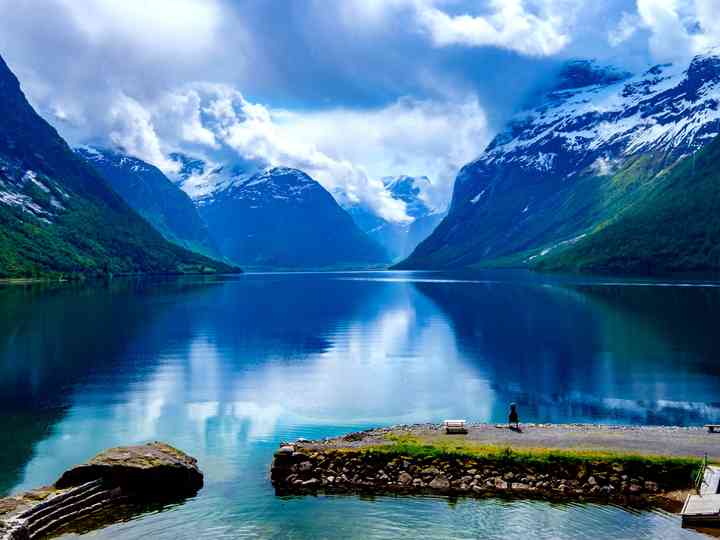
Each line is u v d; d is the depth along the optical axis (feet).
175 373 342.23
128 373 341.21
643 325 511.40
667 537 145.79
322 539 147.74
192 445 219.61
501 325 532.32
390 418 255.09
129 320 571.69
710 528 150.10
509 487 172.35
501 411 263.08
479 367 356.18
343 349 424.05
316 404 277.23
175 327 530.27
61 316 593.01
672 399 278.46
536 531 149.69
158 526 155.33
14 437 229.86
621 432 207.10
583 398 281.74
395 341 456.45
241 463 199.21
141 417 255.91
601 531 148.97
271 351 414.62
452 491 171.94
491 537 147.02
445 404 275.80
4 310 640.99
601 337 455.22
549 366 355.15
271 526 154.20
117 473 173.58
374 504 165.48
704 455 179.93
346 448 189.37
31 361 371.56
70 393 295.48
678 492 167.84
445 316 608.19
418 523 154.51
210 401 282.15
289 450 185.88
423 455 184.14
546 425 218.79
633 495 167.63
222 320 581.12
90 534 151.64
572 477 174.09
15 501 160.56
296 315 629.10
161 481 174.91
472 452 183.83
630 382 312.50
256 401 282.56
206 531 152.66
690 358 372.38
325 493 173.06
